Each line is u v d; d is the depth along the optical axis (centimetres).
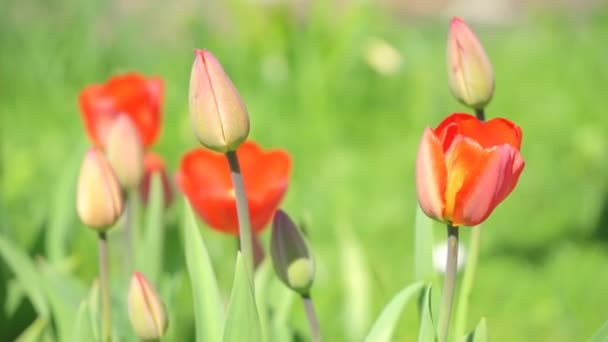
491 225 401
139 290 229
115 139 240
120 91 252
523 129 482
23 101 510
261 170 239
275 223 229
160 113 253
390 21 605
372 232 393
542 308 339
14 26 537
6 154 423
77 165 267
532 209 416
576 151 449
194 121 222
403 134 497
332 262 360
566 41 586
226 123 221
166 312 231
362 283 260
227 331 224
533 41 599
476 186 219
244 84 532
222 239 335
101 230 233
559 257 376
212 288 231
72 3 534
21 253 246
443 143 221
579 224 402
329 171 441
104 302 234
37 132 470
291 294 247
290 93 515
